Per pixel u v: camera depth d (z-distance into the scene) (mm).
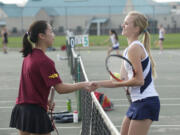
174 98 13297
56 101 12727
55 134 8570
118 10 83500
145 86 5070
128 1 85125
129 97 5375
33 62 4660
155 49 41688
